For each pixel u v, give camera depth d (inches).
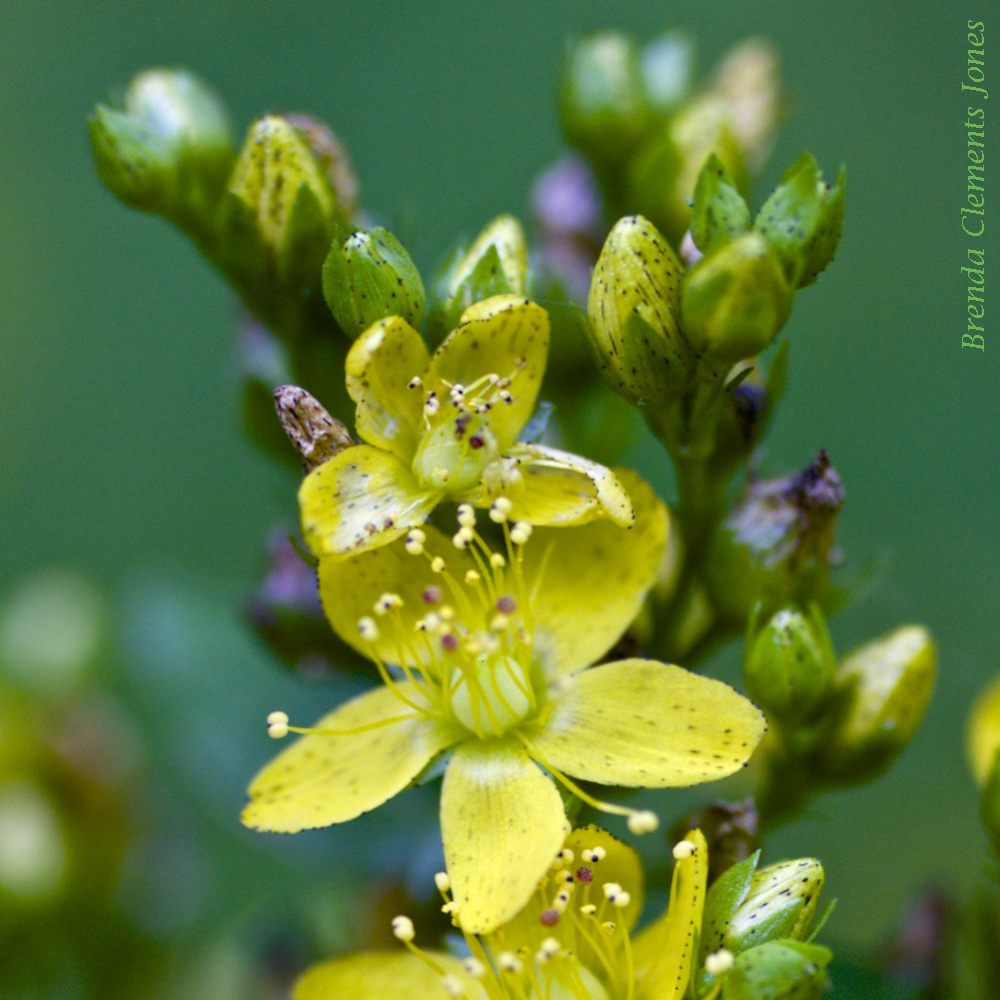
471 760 3.2
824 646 3.4
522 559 3.3
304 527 3.2
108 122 3.6
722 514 3.4
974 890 3.5
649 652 3.5
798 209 3.3
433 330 3.4
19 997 3.7
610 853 3.2
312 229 3.4
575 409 3.6
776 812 3.5
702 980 3.1
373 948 3.6
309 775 3.2
